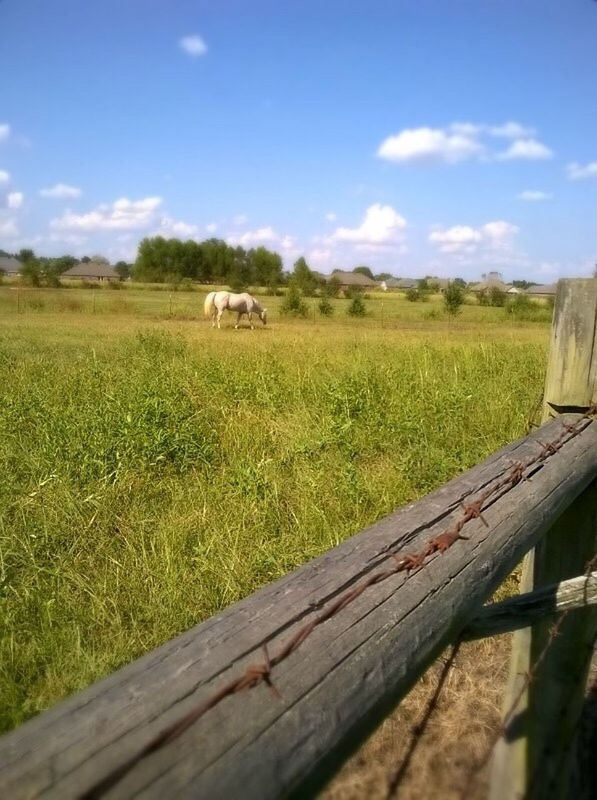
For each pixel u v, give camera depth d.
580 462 2.18
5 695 2.79
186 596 3.58
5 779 0.73
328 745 0.95
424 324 35.06
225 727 0.87
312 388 8.37
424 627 1.25
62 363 11.65
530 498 1.84
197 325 28.73
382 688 1.09
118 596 3.58
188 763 0.81
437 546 1.44
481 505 1.71
